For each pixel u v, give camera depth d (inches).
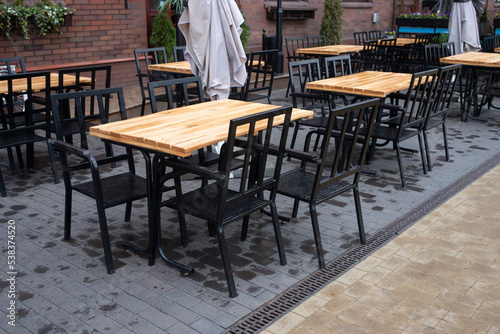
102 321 92.4
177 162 103.0
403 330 90.5
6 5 247.4
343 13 446.3
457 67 181.8
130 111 255.9
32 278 107.5
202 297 100.9
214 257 118.3
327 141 105.7
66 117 190.9
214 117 121.5
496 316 95.0
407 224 137.6
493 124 259.1
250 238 128.7
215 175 95.5
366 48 376.5
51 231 131.3
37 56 268.1
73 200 153.3
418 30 480.1
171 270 111.8
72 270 111.3
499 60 249.0
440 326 91.7
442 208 148.5
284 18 411.5
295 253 120.4
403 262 116.0
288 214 144.6
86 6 284.5
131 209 146.1
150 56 325.1
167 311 95.8
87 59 291.9
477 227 135.2
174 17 348.5
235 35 177.5
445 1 335.6
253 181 115.2
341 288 104.7
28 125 163.9
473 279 108.4
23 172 179.3
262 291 103.3
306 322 92.8
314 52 314.5
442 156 202.5
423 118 176.1
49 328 90.0
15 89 165.2
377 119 181.3
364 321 93.2
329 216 143.2
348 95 176.4
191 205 106.4
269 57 246.5
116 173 179.8
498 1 537.6
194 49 175.0
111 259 109.7
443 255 119.3
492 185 168.1
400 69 383.2
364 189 164.9
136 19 312.5
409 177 177.2
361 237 125.6
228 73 178.4
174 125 113.2
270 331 90.0
